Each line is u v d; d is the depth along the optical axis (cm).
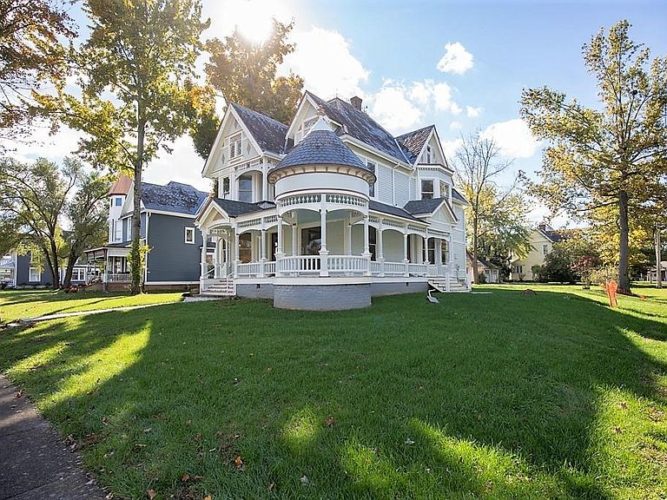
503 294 1922
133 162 2211
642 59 2189
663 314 1369
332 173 1376
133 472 346
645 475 336
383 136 2414
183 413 466
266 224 1678
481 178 4066
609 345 838
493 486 310
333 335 862
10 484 339
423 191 2447
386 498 294
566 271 4866
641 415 462
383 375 582
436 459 347
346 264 1378
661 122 2155
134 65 2058
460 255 2720
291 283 1341
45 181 3694
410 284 1925
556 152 2398
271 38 3141
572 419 439
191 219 3297
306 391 522
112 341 893
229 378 589
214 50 2991
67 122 1950
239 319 1121
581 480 322
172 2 2064
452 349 721
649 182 2148
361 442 376
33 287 4872
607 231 2927
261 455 359
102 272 3606
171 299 1892
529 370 608
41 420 486
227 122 2269
